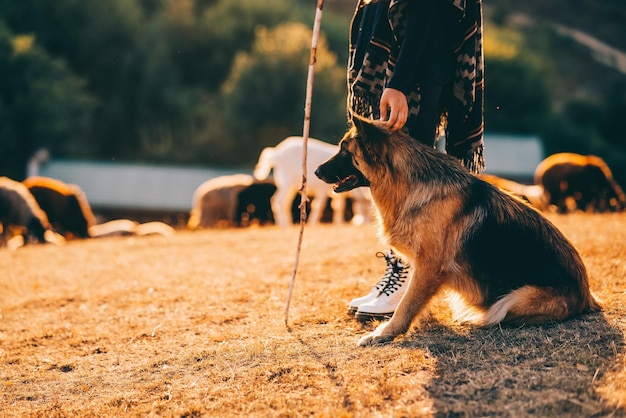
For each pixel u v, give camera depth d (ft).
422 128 13.69
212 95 144.66
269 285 18.97
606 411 9.79
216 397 11.97
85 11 138.51
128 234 47.57
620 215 30.22
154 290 20.08
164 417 11.54
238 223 52.11
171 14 146.61
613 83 175.73
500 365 11.61
